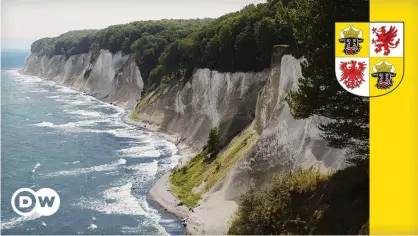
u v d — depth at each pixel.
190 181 56.97
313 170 36.16
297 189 30.20
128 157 73.19
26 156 74.44
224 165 53.16
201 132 74.31
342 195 27.06
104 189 57.34
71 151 77.69
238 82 66.62
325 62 26.41
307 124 41.59
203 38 82.38
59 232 44.66
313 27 27.66
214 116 71.44
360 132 27.25
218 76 72.19
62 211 50.06
